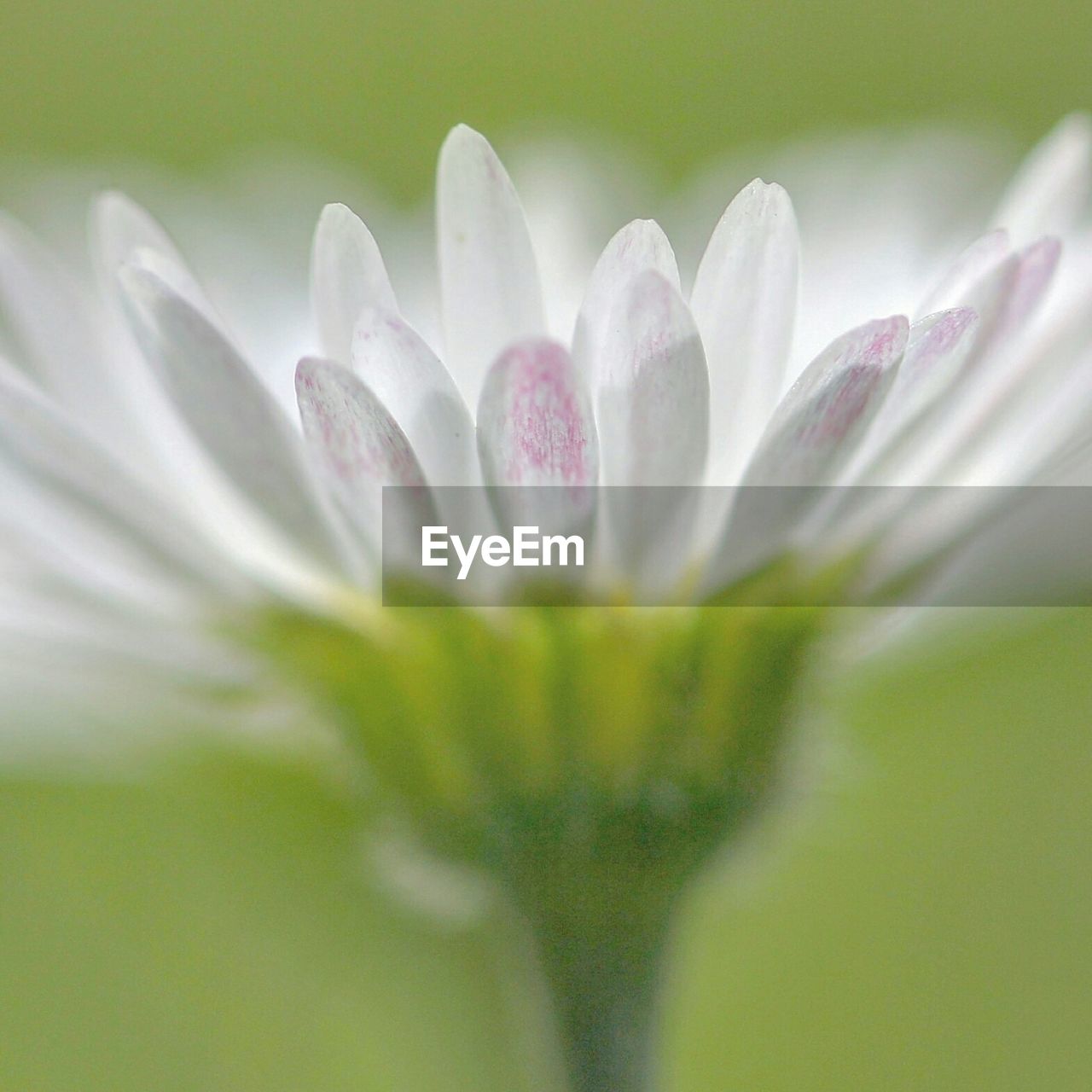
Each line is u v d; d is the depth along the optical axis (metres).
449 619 0.09
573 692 0.09
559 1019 0.09
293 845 0.10
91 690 0.10
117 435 0.09
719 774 0.09
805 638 0.09
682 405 0.09
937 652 0.10
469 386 0.09
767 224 0.09
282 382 0.10
